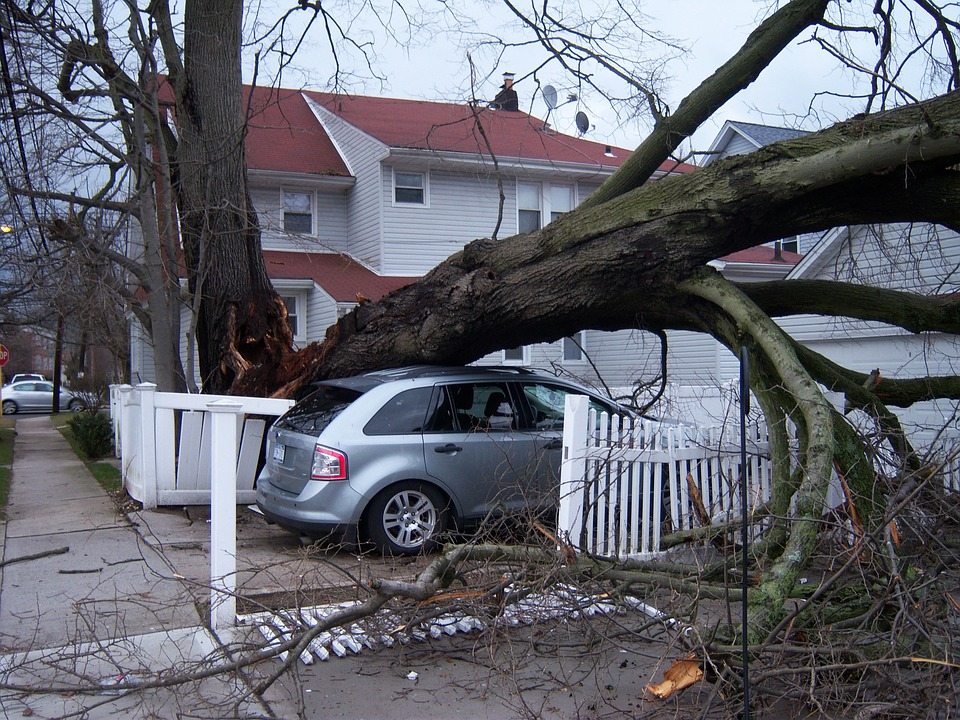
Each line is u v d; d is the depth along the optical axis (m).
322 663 5.25
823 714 4.00
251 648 4.62
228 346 11.07
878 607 4.30
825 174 6.57
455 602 5.20
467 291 8.38
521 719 4.43
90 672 5.11
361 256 21.44
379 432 7.62
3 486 12.14
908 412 13.02
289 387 10.29
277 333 11.44
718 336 7.36
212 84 11.30
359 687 4.88
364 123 21.64
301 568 7.02
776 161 6.82
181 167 11.37
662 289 7.42
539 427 8.23
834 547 5.08
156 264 11.16
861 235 12.30
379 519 7.51
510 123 23.61
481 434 7.89
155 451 9.85
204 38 11.29
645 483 7.12
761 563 5.04
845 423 6.16
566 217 8.07
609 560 5.17
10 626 5.84
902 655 4.26
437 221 21.22
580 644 4.96
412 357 9.23
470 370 8.29
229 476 5.66
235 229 11.05
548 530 5.57
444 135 21.56
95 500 10.76
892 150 6.33
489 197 21.75
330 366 9.81
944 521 4.93
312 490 7.47
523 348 22.09
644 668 5.16
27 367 58.19
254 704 4.63
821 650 4.09
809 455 5.36
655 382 9.28
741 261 22.05
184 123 11.41
